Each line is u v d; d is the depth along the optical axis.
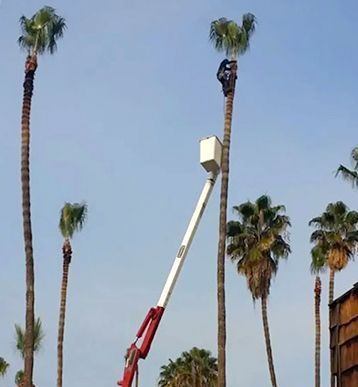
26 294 29.72
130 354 23.02
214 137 24.09
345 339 23.81
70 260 50.03
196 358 77.62
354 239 51.47
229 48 32.81
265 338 48.78
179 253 23.92
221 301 29.12
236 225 48.84
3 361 67.38
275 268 47.91
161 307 23.48
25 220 30.20
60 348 48.69
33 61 31.67
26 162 30.70
